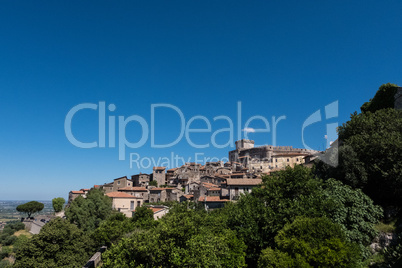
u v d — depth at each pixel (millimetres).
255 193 34656
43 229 36719
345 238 22297
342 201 27328
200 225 28703
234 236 29594
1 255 76000
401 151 27453
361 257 22109
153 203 92875
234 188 69250
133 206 86875
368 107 47938
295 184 30594
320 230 22062
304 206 27641
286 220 27141
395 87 42625
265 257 22625
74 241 38250
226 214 38969
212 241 24984
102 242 42062
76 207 63375
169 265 20688
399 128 31516
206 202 71000
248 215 31172
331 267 20094
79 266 36031
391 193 28141
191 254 20750
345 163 31094
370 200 27516
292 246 21797
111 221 46438
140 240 21562
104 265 21547
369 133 33562
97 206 66125
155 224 41531
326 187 30547
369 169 29969
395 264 20766
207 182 109062
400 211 26156
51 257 35344
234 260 27172
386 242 23984
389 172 27297
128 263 21078
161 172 137125
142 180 131750
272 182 32688
